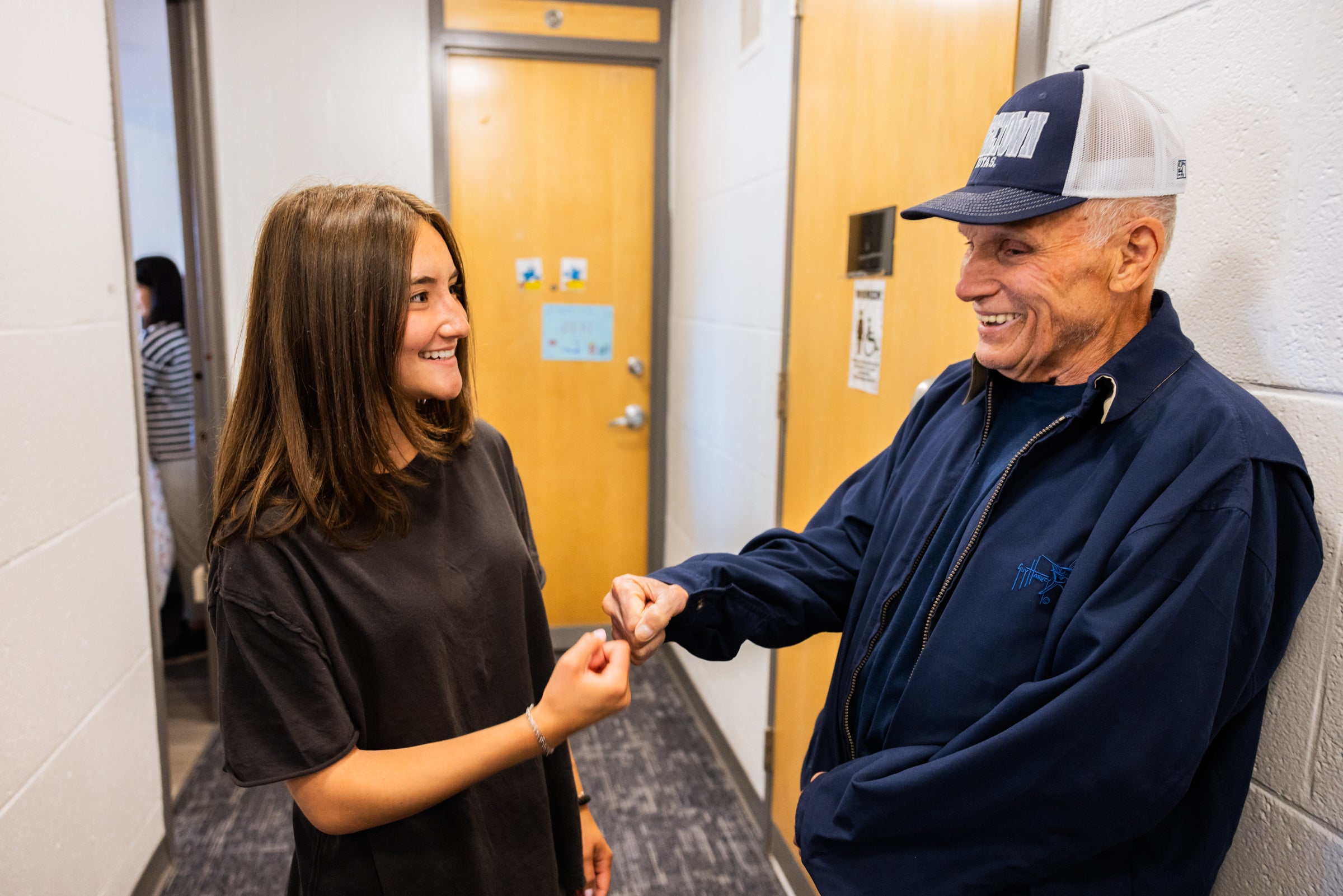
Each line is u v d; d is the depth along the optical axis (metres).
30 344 1.45
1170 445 0.78
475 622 0.98
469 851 0.96
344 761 0.85
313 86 2.96
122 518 1.84
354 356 0.88
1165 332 0.84
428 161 3.11
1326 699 0.83
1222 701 0.77
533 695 1.10
